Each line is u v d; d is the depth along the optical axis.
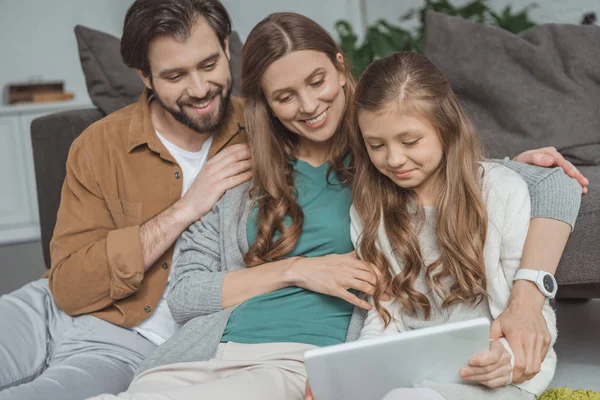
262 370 1.46
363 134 1.48
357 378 1.24
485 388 1.30
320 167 1.68
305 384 1.46
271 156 1.67
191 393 1.38
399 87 1.42
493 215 1.46
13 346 1.77
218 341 1.59
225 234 1.69
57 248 1.82
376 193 1.56
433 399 1.20
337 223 1.64
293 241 1.63
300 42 1.53
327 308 1.60
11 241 4.74
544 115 2.20
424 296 1.49
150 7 1.69
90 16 5.39
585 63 2.26
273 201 1.65
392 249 1.54
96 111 2.47
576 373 1.96
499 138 2.22
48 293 1.93
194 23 1.69
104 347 1.78
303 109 1.55
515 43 2.28
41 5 5.30
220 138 1.88
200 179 1.77
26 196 4.79
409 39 4.12
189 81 1.72
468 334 1.21
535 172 1.56
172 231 1.74
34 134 2.46
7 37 5.25
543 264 1.43
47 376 1.65
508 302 1.42
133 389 1.52
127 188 1.84
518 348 1.31
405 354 1.22
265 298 1.60
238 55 2.51
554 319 1.43
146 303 1.81
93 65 2.46
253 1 5.55
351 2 5.58
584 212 1.68
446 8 4.23
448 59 2.32
